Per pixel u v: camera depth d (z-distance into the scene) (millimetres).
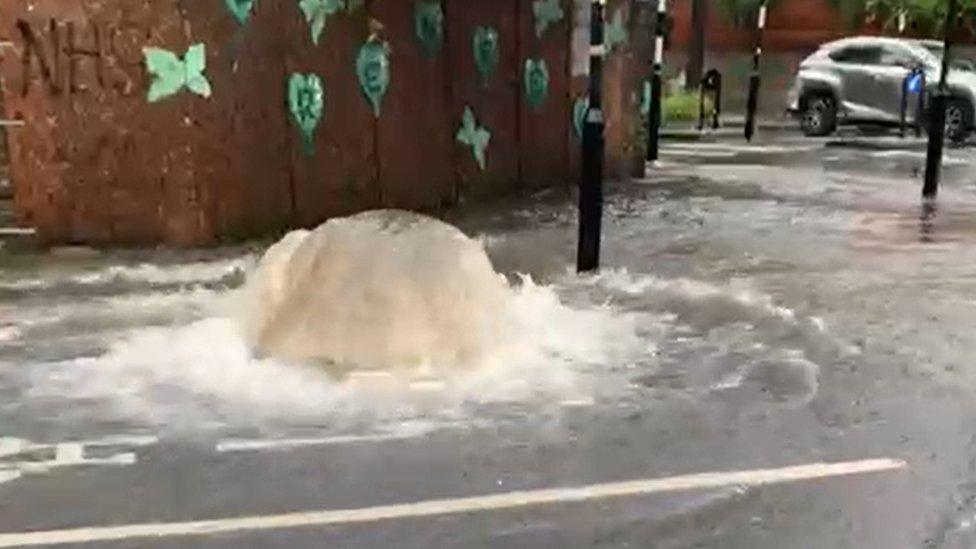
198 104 9656
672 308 8492
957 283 9609
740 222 12758
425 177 12234
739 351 7395
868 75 24016
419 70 11961
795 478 5324
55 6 9258
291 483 5164
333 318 6777
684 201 14406
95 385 6402
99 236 9688
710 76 25250
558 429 5879
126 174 9625
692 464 5477
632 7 16234
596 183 9492
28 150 9477
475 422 5945
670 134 23672
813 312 8500
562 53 14914
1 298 8156
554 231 11672
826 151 21609
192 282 8680
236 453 5488
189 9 9484
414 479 5230
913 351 7508
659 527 4773
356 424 5887
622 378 6730
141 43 9422
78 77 9406
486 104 13328
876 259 10641
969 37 30656
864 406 6359
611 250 10766
